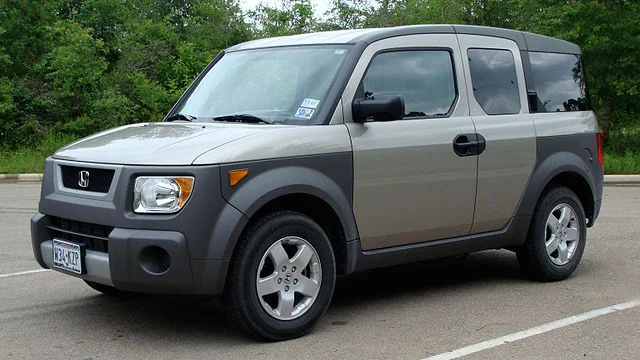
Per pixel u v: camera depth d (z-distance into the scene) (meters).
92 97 23.58
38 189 15.20
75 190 5.04
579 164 6.78
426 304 5.90
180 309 5.80
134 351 4.77
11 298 6.14
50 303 5.98
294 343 4.91
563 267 6.67
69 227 5.08
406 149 5.52
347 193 5.23
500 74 6.38
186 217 4.56
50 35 23.70
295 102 5.42
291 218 4.91
